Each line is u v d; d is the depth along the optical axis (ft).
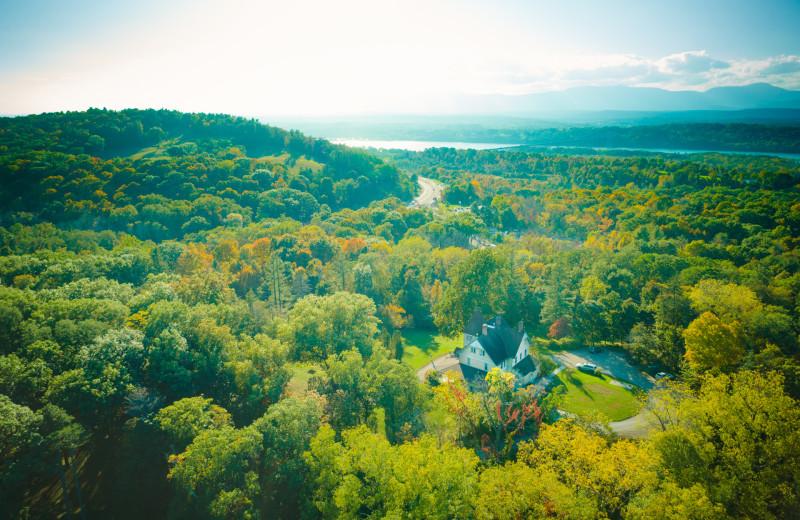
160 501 137.80
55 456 135.23
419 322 342.44
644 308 282.56
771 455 130.52
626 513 119.44
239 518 124.47
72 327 171.63
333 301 224.74
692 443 138.31
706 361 211.82
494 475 129.80
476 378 226.79
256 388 168.66
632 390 229.04
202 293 252.62
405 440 161.48
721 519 112.57
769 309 238.48
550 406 196.95
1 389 138.31
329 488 127.44
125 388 152.35
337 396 172.76
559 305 296.71
